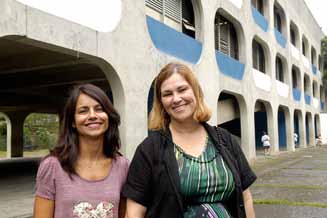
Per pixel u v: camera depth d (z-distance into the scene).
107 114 2.54
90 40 7.96
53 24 7.05
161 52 10.65
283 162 17.45
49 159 2.45
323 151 25.28
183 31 13.17
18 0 6.41
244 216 2.34
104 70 8.82
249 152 17.34
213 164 2.31
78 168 2.47
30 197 8.57
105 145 2.56
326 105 41.16
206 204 2.26
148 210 2.32
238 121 25.00
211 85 13.66
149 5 11.11
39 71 12.12
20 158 23.33
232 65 15.91
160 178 2.26
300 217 6.85
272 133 21.64
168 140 2.37
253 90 18.34
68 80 13.09
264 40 20.59
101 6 8.35
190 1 13.73
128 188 2.38
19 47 9.05
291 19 27.22
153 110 2.53
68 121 2.52
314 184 10.88
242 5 17.27
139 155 2.37
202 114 2.42
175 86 2.40
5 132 35.59
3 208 7.36
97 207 2.39
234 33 17.83
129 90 9.13
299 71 29.52
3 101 16.78
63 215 2.37
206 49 13.41
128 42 9.20
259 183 11.16
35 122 36.97
